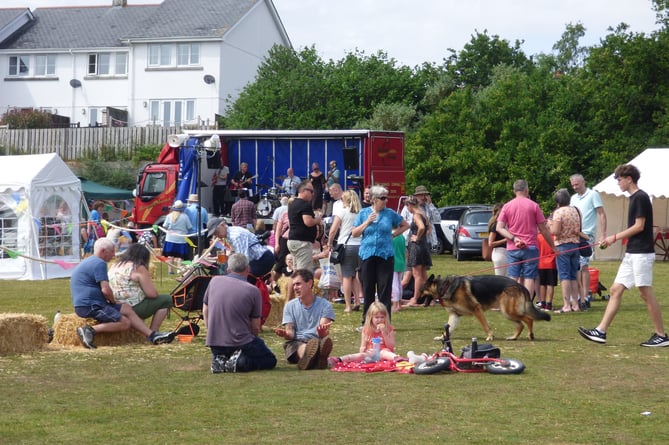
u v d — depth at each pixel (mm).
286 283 13156
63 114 55781
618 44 40812
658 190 25266
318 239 17141
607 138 38656
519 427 6309
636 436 6059
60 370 8852
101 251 10680
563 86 40094
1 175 20984
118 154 45906
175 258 21328
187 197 24297
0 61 56562
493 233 14359
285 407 7008
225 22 54375
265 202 24266
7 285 19000
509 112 38344
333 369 8883
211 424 6430
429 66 54688
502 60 62531
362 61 48188
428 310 14219
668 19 41562
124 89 54875
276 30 60156
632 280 10211
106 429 6281
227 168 25375
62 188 21547
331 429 6258
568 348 10125
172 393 7621
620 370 8641
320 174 23188
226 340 8695
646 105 39312
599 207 14102
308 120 44125
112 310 10555
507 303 10727
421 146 37875
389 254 11547
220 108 53625
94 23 57188
